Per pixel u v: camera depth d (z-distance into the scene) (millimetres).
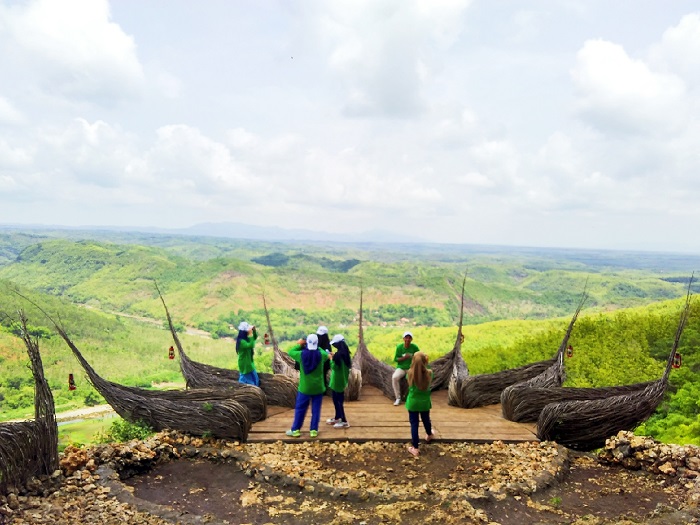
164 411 7355
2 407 47500
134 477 6035
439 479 5980
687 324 21375
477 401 9344
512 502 5316
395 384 9266
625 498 5547
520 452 6938
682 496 5566
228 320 134625
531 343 30547
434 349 55062
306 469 6191
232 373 9898
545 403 8109
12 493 4910
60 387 51688
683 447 6355
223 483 5906
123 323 118688
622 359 20547
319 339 7770
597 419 7246
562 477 6137
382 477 6051
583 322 28312
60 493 5137
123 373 85750
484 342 54094
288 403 9219
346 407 9156
